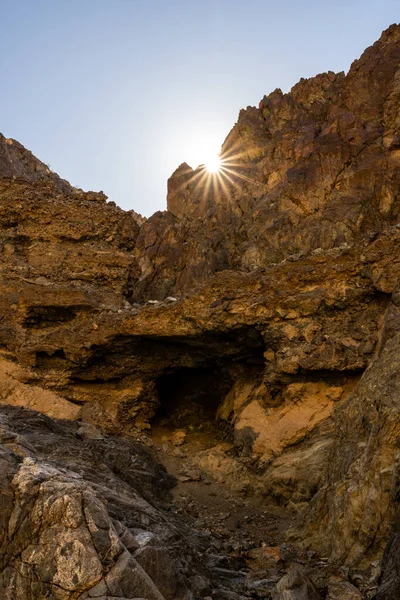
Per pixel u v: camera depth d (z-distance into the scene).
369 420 9.34
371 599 6.56
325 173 24.83
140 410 16.39
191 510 11.91
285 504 12.20
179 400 17.52
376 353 12.61
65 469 9.29
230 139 32.66
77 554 6.26
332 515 8.84
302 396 13.49
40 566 6.25
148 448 14.84
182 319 15.27
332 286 13.88
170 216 28.58
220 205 29.23
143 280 25.20
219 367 16.70
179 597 6.88
